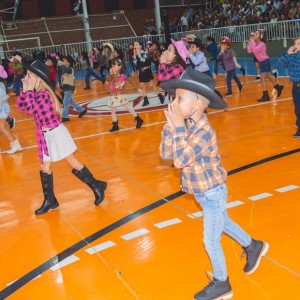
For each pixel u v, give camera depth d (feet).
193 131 11.87
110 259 16.34
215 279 13.10
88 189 24.09
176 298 13.71
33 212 21.54
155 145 31.60
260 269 14.85
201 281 14.51
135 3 132.05
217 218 12.50
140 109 46.39
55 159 20.54
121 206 21.22
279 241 16.60
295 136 29.99
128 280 14.87
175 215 19.63
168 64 26.02
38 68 19.74
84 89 68.80
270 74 43.60
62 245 17.80
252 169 24.62
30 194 24.11
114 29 128.06
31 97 20.04
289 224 17.89
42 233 19.08
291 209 19.24
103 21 127.65
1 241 18.65
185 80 11.47
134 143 32.65
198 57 35.50
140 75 48.03
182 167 11.77
